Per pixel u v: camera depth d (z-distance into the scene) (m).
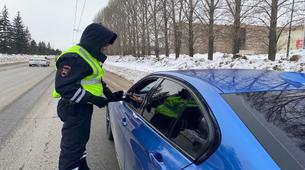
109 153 5.21
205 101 2.42
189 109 2.60
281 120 2.20
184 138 2.47
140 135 3.11
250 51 36.31
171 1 30.64
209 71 3.24
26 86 15.38
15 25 107.44
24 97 11.45
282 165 1.85
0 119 7.71
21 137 6.14
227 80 2.76
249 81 2.75
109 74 24.80
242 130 2.11
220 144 2.10
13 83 16.92
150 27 41.72
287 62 14.62
